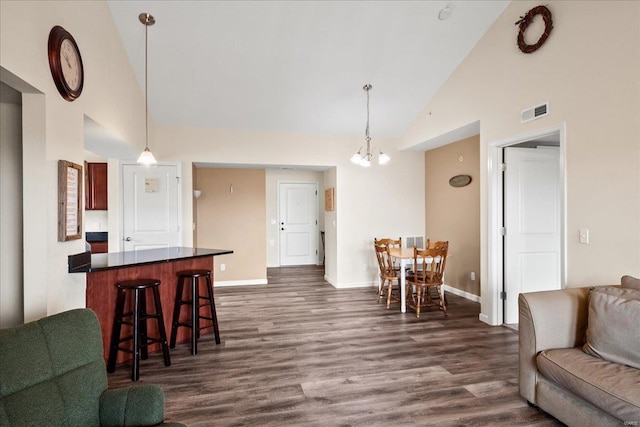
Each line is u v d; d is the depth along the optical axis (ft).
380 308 15.29
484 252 13.12
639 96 7.97
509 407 7.55
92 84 9.23
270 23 11.48
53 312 7.34
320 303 16.12
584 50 9.23
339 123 18.02
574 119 9.51
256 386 8.46
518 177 12.82
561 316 7.46
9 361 4.12
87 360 4.92
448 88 15.03
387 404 7.66
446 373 9.10
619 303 6.57
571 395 6.57
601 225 8.82
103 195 19.21
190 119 16.80
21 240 7.53
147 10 10.70
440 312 14.60
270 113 16.69
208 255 11.32
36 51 6.61
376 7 11.18
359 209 19.61
